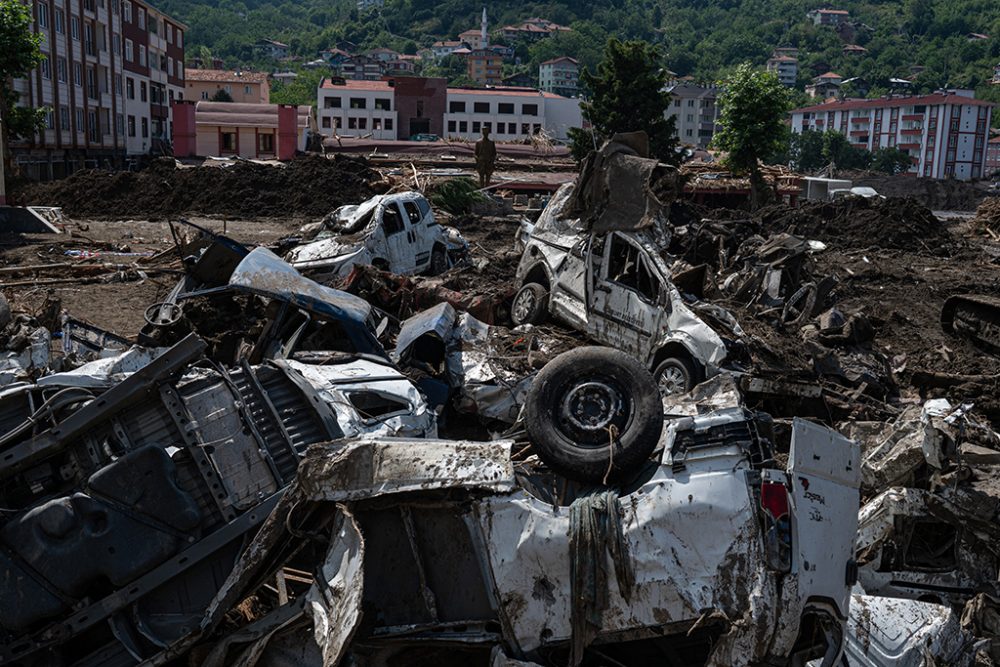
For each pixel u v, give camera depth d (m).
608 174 11.30
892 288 21.23
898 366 12.70
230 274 11.33
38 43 30.45
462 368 9.35
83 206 29.53
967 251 29.25
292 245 15.74
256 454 5.30
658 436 5.23
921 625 5.44
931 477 7.02
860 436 8.34
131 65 68.06
